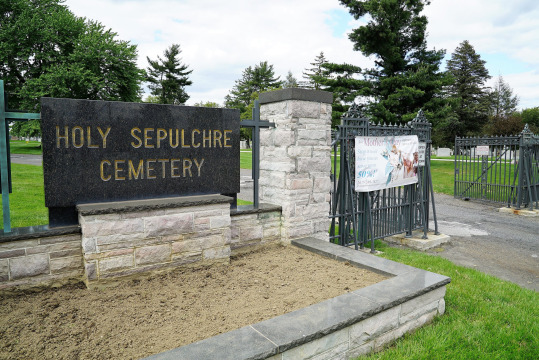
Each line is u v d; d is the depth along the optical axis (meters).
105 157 3.83
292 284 3.90
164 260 4.04
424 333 3.46
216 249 4.43
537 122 41.06
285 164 5.29
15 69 33.56
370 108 22.73
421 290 3.52
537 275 5.77
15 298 3.41
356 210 6.36
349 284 3.90
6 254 3.42
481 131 41.22
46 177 3.54
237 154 4.87
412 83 21.77
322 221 5.74
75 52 32.09
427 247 7.23
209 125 4.56
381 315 3.20
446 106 21.83
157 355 2.30
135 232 3.81
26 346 2.58
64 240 3.70
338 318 2.86
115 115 3.86
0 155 3.48
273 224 5.37
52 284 3.67
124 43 35.66
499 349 3.22
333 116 22.81
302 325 2.74
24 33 31.67
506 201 11.99
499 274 5.79
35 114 3.61
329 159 5.73
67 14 35.31
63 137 3.59
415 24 21.67
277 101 5.34
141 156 4.05
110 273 3.70
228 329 2.88
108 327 2.88
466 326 3.60
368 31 20.95
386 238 7.80
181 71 57.91
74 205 3.71
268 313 3.18
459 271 5.51
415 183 7.46
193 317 3.08
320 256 4.90
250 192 12.50
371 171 6.31
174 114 4.25
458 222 9.76
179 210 4.09
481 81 47.16
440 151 44.41
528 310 4.11
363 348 3.08
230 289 3.74
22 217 7.04
